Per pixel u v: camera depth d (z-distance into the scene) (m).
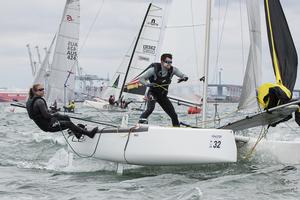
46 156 34.62
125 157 26.69
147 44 96.06
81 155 29.66
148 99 29.66
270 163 29.55
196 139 25.06
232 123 28.20
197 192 21.50
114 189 22.66
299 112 26.62
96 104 113.25
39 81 100.19
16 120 78.50
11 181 24.83
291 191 22.12
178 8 33.66
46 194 21.84
